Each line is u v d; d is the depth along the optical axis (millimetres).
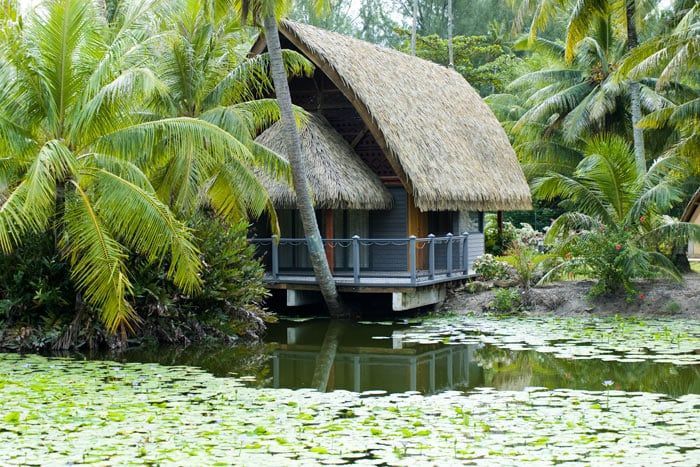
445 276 21188
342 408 10422
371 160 22234
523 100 43125
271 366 14102
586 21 23500
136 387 11562
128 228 14906
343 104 22500
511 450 8352
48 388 11375
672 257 23391
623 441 8719
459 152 23047
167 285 16547
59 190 15258
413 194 19922
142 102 17719
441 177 21031
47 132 15195
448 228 24391
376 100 20625
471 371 13523
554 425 9453
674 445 8570
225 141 15219
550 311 20562
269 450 8328
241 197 18578
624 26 26438
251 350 15836
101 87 15039
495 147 25875
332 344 16406
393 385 12445
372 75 21719
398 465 7883
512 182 25359
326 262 19406
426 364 14203
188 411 10094
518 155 35656
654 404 10570
